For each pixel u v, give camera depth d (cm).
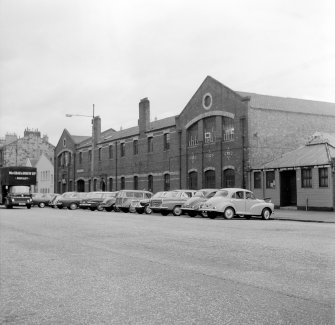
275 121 3509
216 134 3709
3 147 8150
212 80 3753
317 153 3075
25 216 2633
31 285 764
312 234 1473
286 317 558
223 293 684
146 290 713
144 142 4684
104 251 1134
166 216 2673
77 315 586
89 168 5841
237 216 2639
